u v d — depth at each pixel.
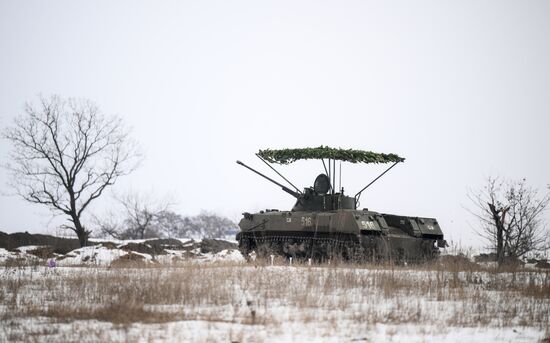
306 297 66.06
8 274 88.38
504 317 60.22
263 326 54.47
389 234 114.81
